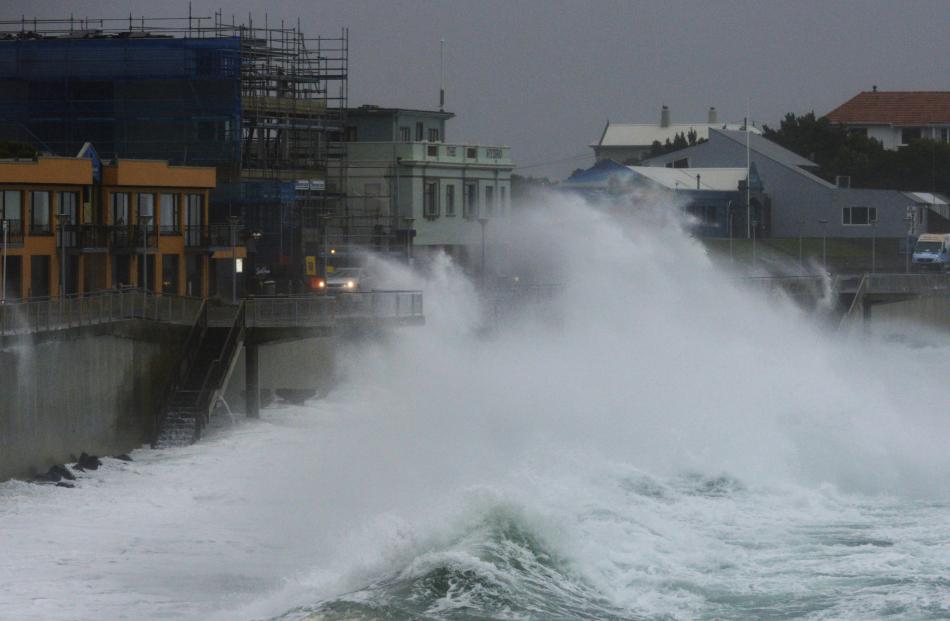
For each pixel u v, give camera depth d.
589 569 120.81
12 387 165.62
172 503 157.25
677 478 170.50
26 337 168.88
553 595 111.94
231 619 110.12
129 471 177.12
